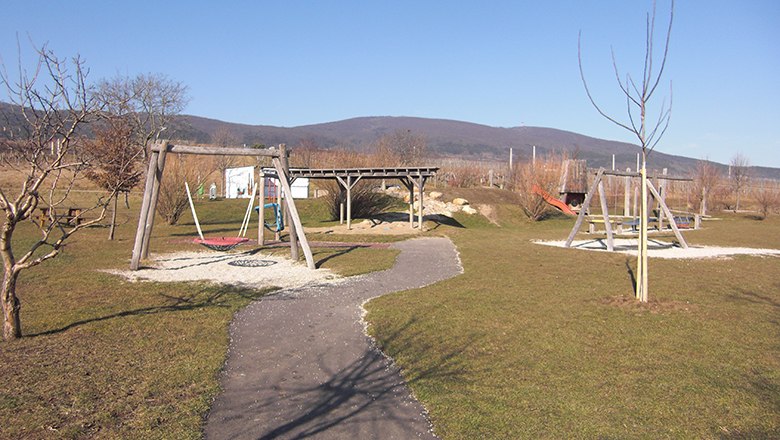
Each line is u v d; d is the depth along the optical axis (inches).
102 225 912.9
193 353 237.8
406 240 770.2
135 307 318.3
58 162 247.4
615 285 398.6
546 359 233.0
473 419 175.6
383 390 202.4
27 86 241.1
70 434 158.2
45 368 211.2
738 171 1683.1
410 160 1729.8
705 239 813.9
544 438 162.9
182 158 1034.1
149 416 173.5
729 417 176.7
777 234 897.5
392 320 301.0
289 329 284.8
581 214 663.1
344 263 528.7
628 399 190.9
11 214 237.8
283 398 194.4
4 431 157.8
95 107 327.9
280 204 794.8
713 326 284.7
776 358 233.8
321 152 1644.9
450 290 384.2
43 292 351.9
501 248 655.1
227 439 161.6
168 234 811.4
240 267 493.7
